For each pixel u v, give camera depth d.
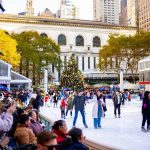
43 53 92.56
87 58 133.12
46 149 4.84
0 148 7.80
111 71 113.44
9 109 8.28
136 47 94.75
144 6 187.25
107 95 73.06
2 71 47.91
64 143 6.54
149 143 15.09
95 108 21.02
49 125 16.33
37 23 124.56
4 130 7.88
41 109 41.44
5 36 69.50
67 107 29.97
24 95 42.44
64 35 130.12
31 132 8.45
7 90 46.75
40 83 95.25
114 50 95.56
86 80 112.44
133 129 20.39
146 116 19.33
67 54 129.62
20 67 93.56
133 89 77.31
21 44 88.50
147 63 61.88
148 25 181.25
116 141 15.70
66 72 70.62
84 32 133.12
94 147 13.93
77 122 25.00
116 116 29.06
